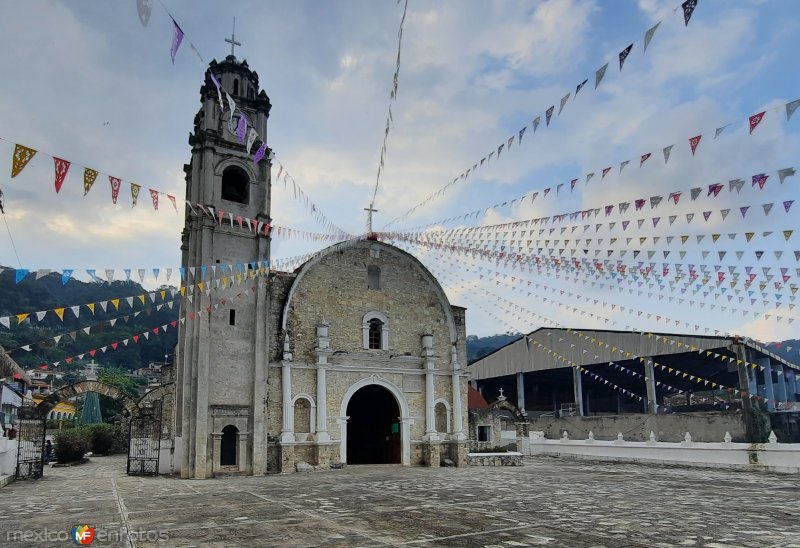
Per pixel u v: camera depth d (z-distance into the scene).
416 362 35.31
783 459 28.95
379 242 35.53
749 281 20.52
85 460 44.25
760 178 14.70
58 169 12.45
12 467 27.84
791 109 11.72
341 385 32.97
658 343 45.81
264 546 11.70
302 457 31.23
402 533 12.91
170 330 102.31
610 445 38.34
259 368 30.08
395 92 15.25
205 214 30.25
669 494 19.94
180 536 12.87
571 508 16.62
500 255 25.19
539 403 70.50
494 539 12.23
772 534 12.66
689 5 9.60
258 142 32.03
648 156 15.45
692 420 43.00
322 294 33.62
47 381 71.62
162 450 30.30
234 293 30.48
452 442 34.94
